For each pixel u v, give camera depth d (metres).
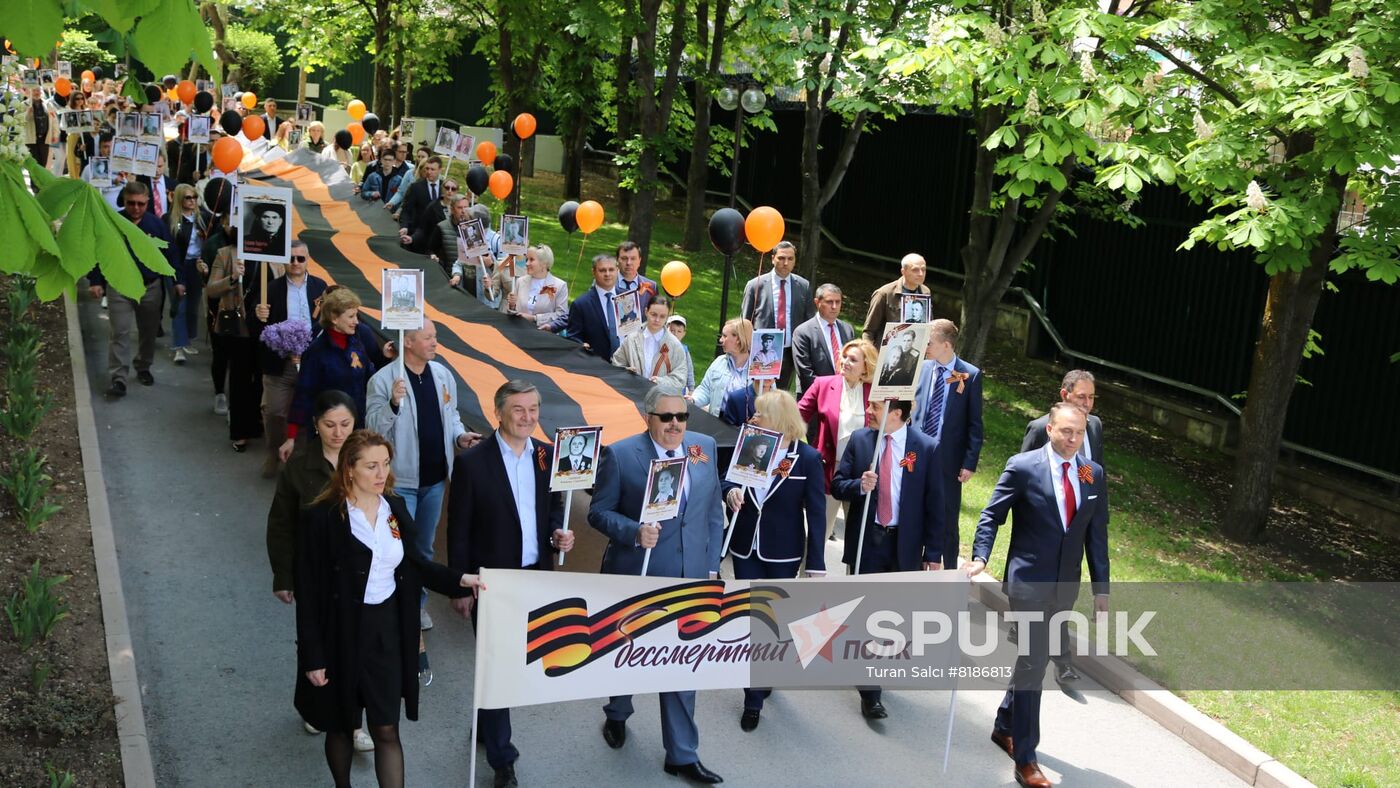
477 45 25.22
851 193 23.05
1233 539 11.90
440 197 13.52
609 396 9.20
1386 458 12.97
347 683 5.63
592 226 12.09
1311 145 10.65
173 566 8.55
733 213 10.11
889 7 15.31
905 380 7.43
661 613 6.54
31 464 8.87
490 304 12.28
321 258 12.33
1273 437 11.72
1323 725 7.87
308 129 18.56
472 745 6.06
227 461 10.51
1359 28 9.65
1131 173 10.01
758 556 7.18
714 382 9.48
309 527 5.62
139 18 3.19
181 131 17.97
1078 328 17.69
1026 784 6.88
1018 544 7.04
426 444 7.69
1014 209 13.83
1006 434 14.03
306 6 28.86
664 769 6.77
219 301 10.98
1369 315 13.10
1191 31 10.28
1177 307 15.97
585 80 24.03
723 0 19.17
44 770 6.00
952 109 15.02
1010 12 12.22
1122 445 15.02
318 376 8.56
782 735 7.30
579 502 10.05
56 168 20.11
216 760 6.41
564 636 6.27
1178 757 7.49
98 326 13.80
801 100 24.25
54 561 8.21
